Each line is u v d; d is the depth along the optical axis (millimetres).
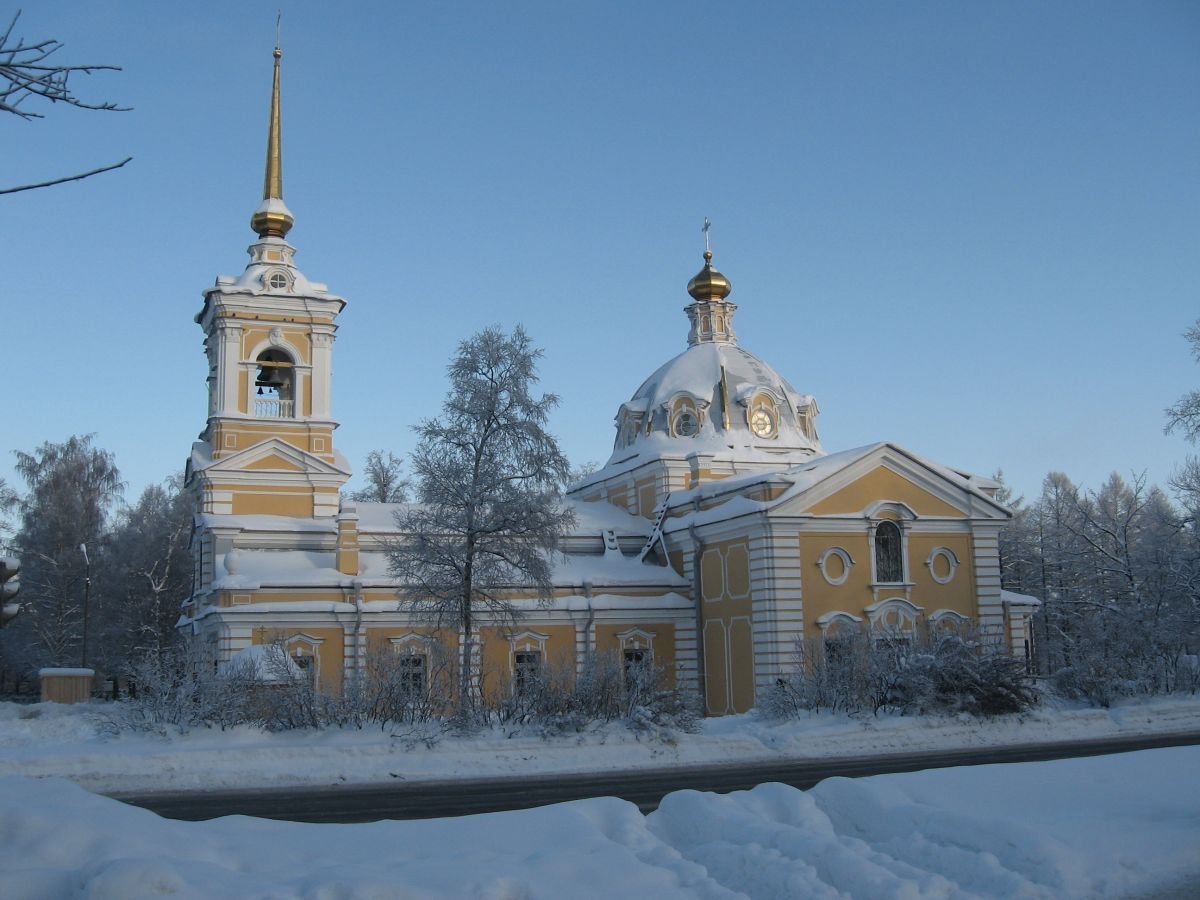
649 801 21797
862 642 39375
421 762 28656
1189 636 57219
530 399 39750
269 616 43812
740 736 32938
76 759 26438
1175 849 13031
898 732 34312
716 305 61969
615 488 59625
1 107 9117
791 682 38812
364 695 32906
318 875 10750
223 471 49094
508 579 39906
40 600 70500
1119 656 44000
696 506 51188
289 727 31250
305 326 51125
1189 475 62156
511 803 22000
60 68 9086
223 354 49812
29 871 10742
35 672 71000
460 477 38750
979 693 36469
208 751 27719
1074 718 37562
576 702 33219
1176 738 34656
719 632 48156
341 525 46281
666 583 49875
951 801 15953
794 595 44812
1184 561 60156
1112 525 78062
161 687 31609
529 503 38656
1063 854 12273
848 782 15133
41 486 72625
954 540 48250
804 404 60406
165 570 70000
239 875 10898
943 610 47156
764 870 11992
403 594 41000
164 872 10195
